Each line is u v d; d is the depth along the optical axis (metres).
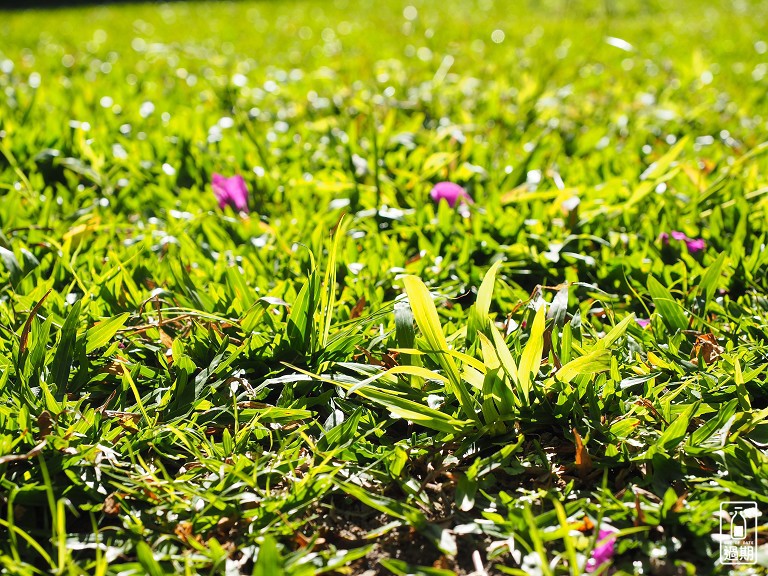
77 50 1.92
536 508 0.67
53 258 0.88
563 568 0.63
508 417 0.71
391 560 0.63
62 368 0.74
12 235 0.94
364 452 0.70
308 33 2.25
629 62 1.70
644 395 0.73
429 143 1.12
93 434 0.70
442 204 0.92
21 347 0.73
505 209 0.98
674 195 0.99
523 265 0.89
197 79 1.53
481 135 1.21
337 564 0.63
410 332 0.74
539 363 0.71
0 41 2.12
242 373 0.75
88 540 0.65
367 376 0.75
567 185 1.03
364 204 0.99
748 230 0.90
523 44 1.96
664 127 1.24
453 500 0.68
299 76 1.54
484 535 0.66
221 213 0.98
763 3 2.68
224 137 1.16
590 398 0.72
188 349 0.77
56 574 0.63
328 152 1.14
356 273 0.87
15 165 1.04
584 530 0.65
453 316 0.82
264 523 0.66
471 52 1.79
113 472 0.69
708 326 0.79
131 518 0.66
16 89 1.36
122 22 2.63
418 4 2.98
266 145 1.17
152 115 1.27
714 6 2.71
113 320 0.75
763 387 0.74
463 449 0.70
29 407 0.70
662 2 2.82
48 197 1.00
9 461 0.68
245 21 2.59
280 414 0.72
